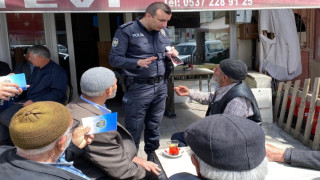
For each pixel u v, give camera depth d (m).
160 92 3.02
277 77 5.25
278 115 4.48
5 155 1.25
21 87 2.04
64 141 1.25
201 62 5.81
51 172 1.16
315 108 3.64
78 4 2.76
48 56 3.72
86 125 1.61
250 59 5.80
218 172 1.06
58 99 3.73
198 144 1.10
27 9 2.68
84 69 7.30
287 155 1.79
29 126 1.15
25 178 1.11
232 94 2.23
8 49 4.84
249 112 2.20
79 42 7.18
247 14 5.47
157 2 2.72
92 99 1.94
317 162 1.71
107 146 1.82
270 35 5.30
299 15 5.39
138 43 2.79
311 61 5.50
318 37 5.39
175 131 4.30
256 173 1.05
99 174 1.90
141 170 2.04
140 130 3.02
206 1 2.99
